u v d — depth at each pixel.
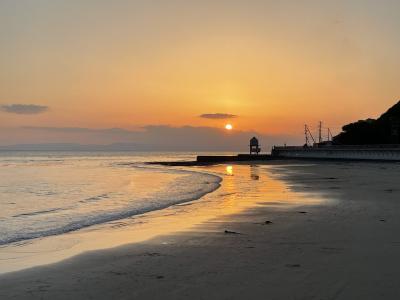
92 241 13.76
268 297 7.54
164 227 15.97
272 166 76.06
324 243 12.06
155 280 8.88
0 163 118.62
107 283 8.82
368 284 8.09
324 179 40.25
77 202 26.19
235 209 20.41
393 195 25.11
